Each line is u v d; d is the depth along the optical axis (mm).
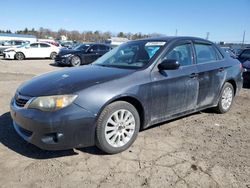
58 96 3277
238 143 4191
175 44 4504
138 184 3025
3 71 12344
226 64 5445
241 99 7359
